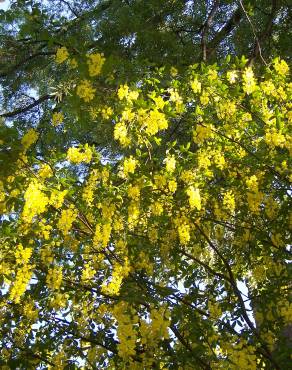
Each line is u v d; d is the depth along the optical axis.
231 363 3.71
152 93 4.20
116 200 4.22
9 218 4.10
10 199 3.99
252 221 4.83
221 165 4.41
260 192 4.45
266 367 4.03
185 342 3.99
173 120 6.17
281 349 3.90
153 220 4.43
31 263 4.27
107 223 4.19
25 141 4.06
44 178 4.09
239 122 4.43
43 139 7.30
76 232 4.45
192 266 4.82
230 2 7.60
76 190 4.26
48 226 4.11
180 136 6.18
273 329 4.11
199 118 4.40
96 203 4.38
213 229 5.01
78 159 4.30
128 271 4.16
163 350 3.96
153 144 5.77
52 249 4.34
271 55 6.93
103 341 4.46
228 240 5.19
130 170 4.18
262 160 4.42
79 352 4.49
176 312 3.97
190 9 8.28
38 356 4.39
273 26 7.69
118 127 4.21
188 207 4.38
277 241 4.60
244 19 7.71
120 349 3.56
